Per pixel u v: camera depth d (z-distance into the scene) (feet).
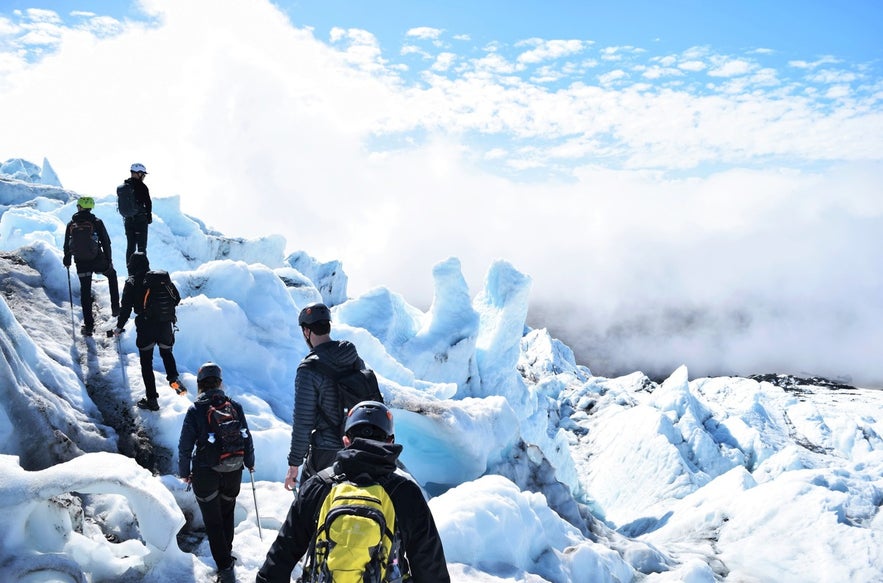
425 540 9.66
